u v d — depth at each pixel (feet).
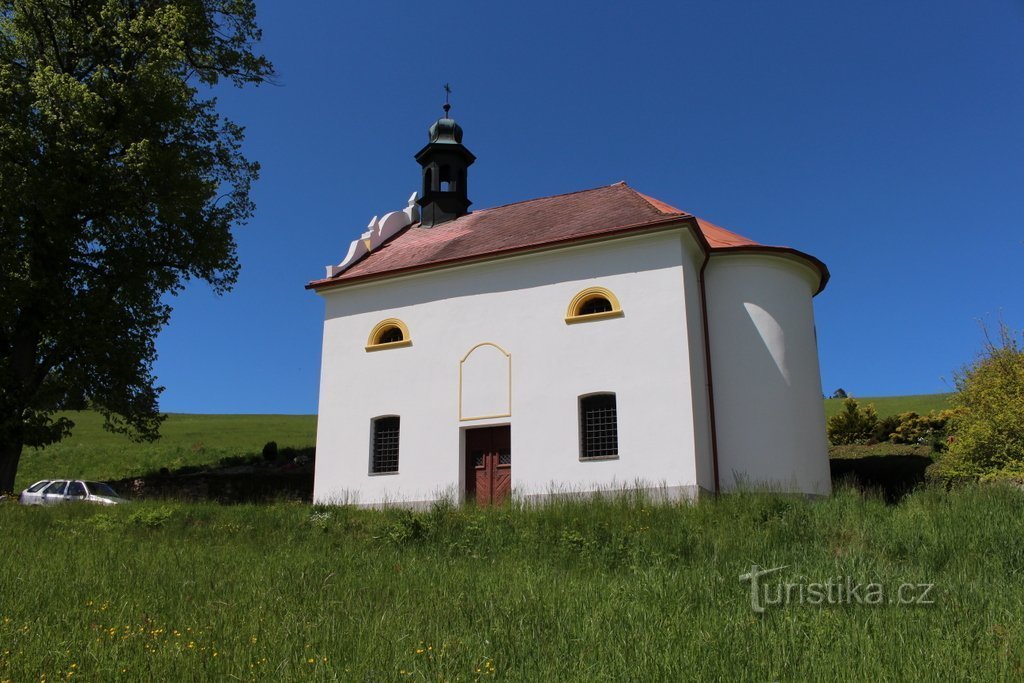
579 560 35.76
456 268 69.10
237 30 87.97
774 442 61.98
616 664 18.88
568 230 68.33
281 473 98.73
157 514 48.62
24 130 70.90
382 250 82.79
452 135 90.53
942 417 98.53
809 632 21.58
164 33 77.51
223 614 23.94
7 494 73.67
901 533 34.45
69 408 84.94
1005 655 18.99
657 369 59.62
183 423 177.88
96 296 78.59
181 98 77.77
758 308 65.10
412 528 42.32
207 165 83.20
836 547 35.04
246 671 18.51
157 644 20.66
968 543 32.22
